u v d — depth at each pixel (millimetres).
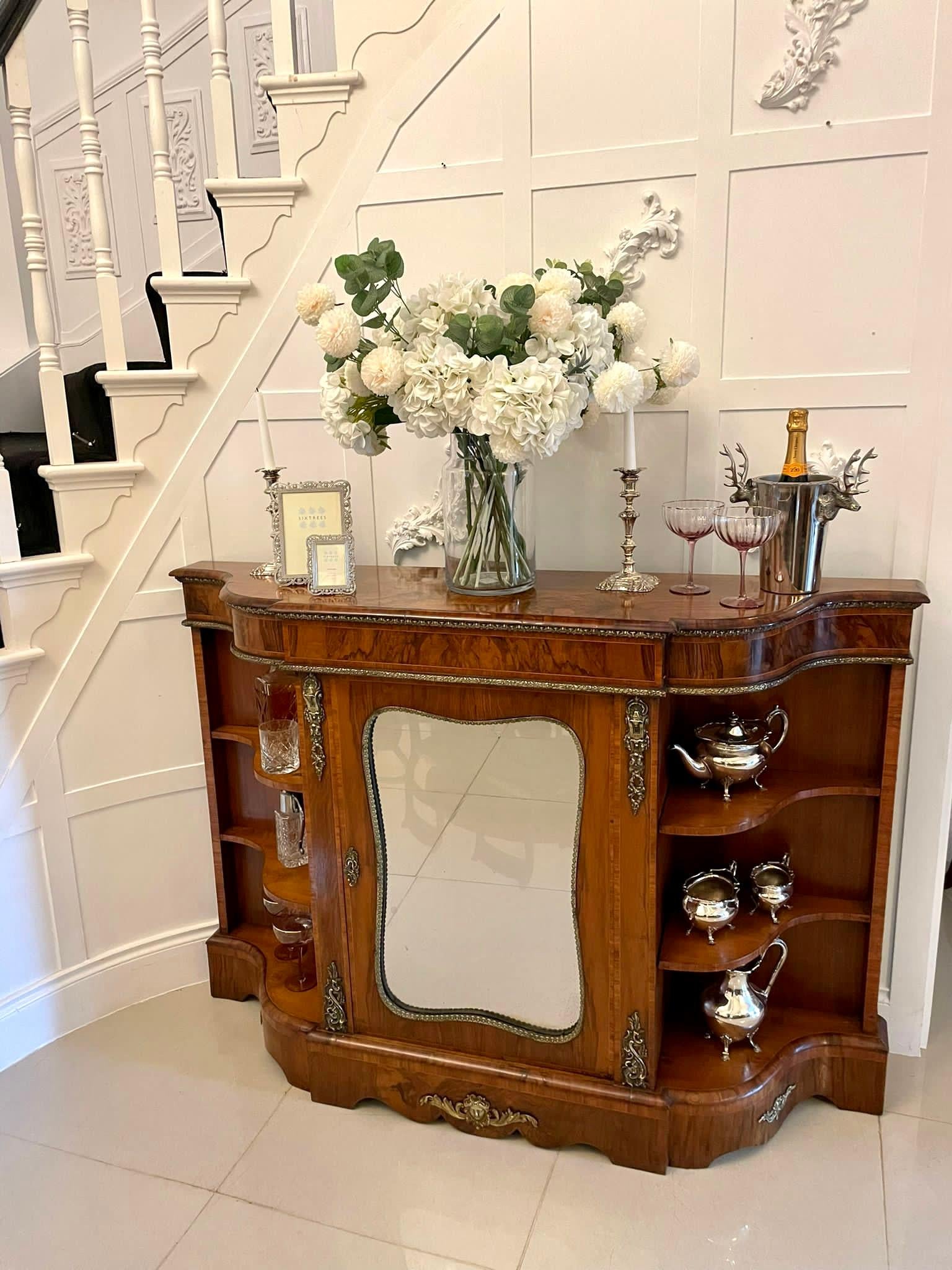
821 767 1765
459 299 1466
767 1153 1647
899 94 1523
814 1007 1858
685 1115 1591
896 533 1679
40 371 1876
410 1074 1735
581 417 1617
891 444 1649
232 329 1953
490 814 1606
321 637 1595
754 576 1737
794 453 1542
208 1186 1617
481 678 1504
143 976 2158
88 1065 1941
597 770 1504
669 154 1658
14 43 1727
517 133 1738
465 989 1700
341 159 1853
